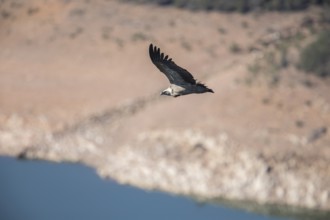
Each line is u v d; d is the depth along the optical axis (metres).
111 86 67.88
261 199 51.62
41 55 74.50
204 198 52.06
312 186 52.03
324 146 55.69
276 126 57.84
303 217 49.91
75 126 61.84
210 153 55.34
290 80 63.69
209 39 75.94
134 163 55.88
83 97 66.12
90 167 57.06
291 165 53.50
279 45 71.69
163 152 56.09
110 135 60.28
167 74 21.95
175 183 53.44
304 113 59.62
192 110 60.66
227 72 67.94
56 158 58.62
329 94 61.97
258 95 61.84
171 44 74.75
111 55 73.56
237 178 52.94
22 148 59.66
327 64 65.06
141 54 73.56
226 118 58.94
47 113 63.75
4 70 71.94
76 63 72.56
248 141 55.94
